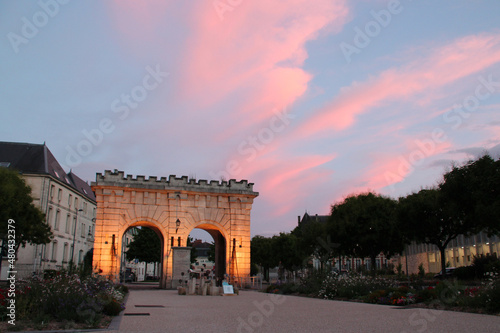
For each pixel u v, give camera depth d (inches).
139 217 1444.4
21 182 1493.6
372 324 483.8
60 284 569.6
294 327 467.5
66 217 2410.2
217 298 967.6
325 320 527.5
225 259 1537.9
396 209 1590.8
